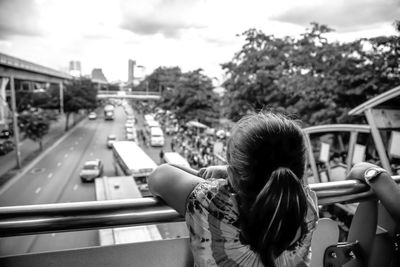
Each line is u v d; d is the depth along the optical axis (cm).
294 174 84
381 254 155
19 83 5828
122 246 118
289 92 1518
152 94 10556
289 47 1841
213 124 3991
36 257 109
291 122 92
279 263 90
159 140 3622
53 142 3862
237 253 87
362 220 146
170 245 122
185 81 4047
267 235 82
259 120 92
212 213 88
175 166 116
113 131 5069
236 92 1825
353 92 1167
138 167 1686
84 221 105
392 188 127
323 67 1327
